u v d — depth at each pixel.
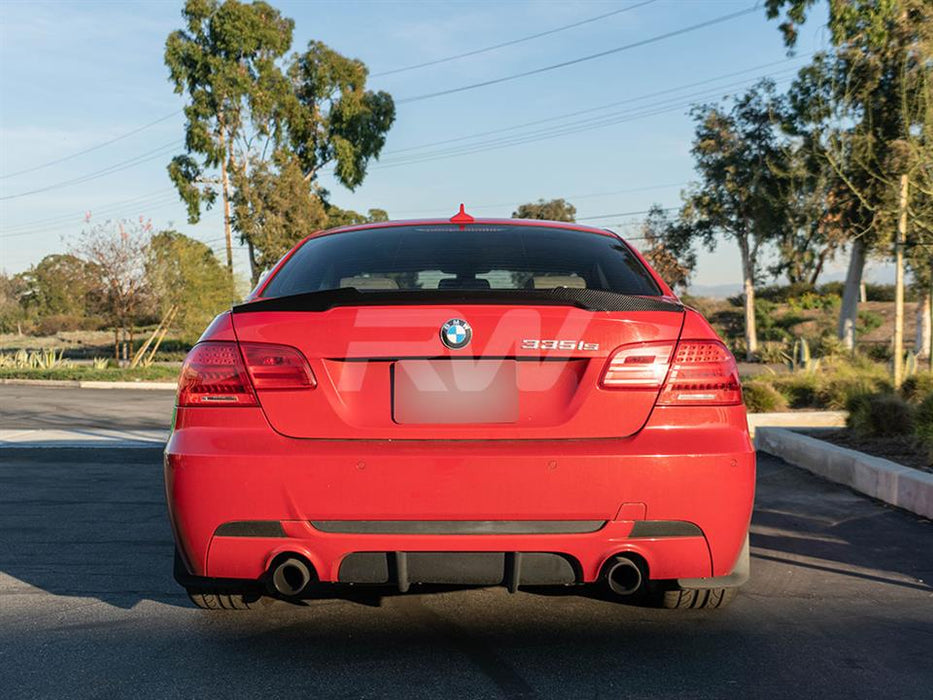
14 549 4.95
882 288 50.16
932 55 9.59
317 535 2.93
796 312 45.31
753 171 31.62
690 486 2.94
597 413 3.00
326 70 49.44
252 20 44.03
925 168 9.69
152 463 8.18
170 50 43.72
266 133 45.50
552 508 2.91
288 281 3.68
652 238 38.44
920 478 5.73
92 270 27.83
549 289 3.10
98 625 3.65
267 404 3.02
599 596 3.99
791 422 9.96
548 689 2.96
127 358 31.64
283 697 2.91
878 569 4.49
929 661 3.23
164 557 4.77
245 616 3.74
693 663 3.20
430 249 3.84
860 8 11.21
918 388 9.69
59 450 8.98
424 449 2.93
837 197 19.25
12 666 3.20
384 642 3.42
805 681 3.03
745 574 3.21
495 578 2.96
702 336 3.11
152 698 2.91
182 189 44.72
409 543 2.91
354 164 50.47
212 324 3.22
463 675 3.09
